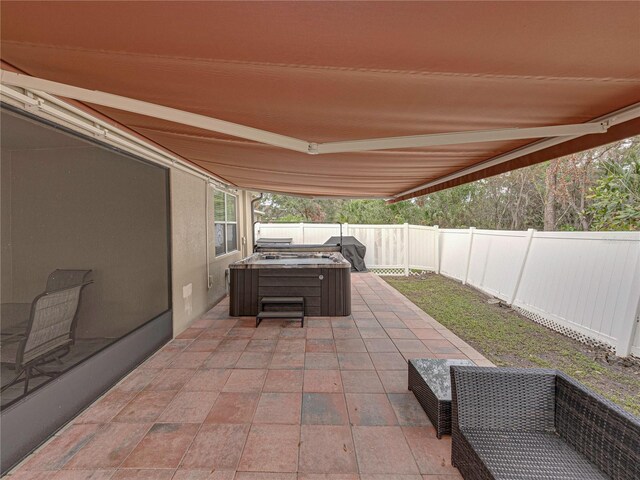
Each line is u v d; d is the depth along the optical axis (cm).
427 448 284
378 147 319
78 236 475
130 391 379
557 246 670
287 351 502
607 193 675
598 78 195
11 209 443
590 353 551
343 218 2184
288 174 622
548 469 204
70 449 281
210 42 167
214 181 756
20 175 446
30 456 273
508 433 241
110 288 495
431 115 271
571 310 621
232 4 132
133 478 250
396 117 278
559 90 215
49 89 223
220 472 256
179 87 231
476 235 1053
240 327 619
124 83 232
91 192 484
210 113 282
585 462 210
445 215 2075
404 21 141
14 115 284
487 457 214
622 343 516
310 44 165
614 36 148
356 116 277
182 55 183
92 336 484
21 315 429
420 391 350
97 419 325
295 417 328
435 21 140
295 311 668
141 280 514
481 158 435
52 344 364
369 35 154
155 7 137
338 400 360
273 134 302
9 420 260
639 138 1173
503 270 876
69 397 322
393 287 1084
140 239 516
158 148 468
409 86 213
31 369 339
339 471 258
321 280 695
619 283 529
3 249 438
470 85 209
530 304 744
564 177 1434
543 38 152
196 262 662
